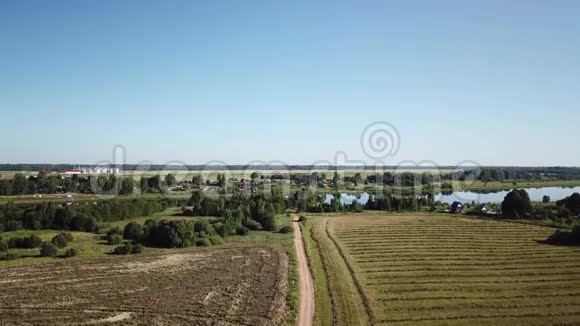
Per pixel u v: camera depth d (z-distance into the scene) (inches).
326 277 2295.8
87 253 2861.7
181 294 1996.8
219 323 1648.6
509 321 1653.5
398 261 2600.9
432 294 1978.3
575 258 2630.4
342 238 3398.1
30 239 2989.7
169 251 2974.9
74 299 1930.4
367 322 1664.6
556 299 1898.4
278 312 1759.4
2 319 1691.7
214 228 3558.1
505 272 2330.2
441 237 3383.4
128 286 2126.0
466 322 1648.6
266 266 2524.6
